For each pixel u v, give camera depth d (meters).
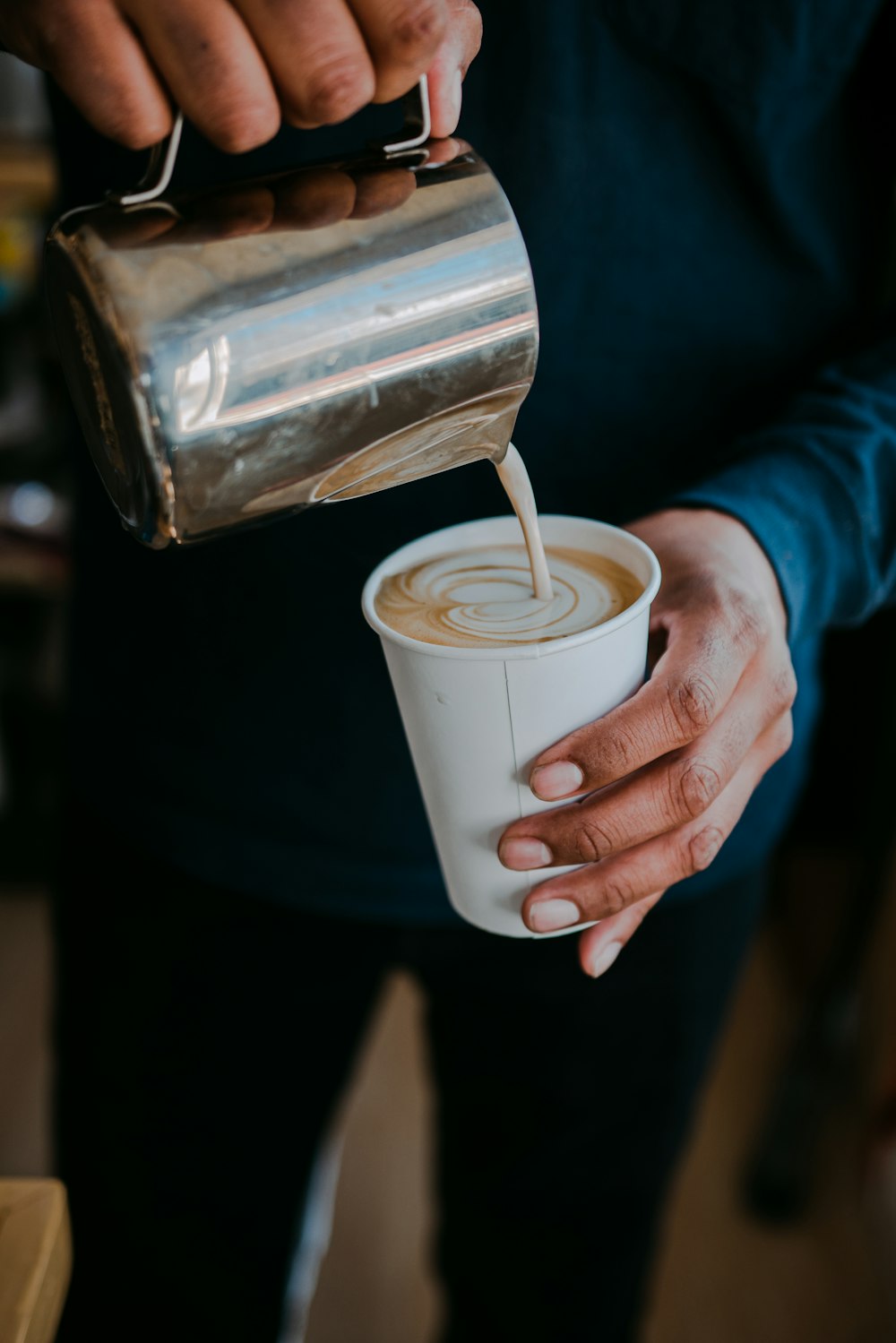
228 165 0.69
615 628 0.51
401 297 0.44
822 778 1.80
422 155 0.47
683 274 0.73
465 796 0.56
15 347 1.68
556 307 0.72
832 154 0.74
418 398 0.46
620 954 0.85
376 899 0.82
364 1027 0.95
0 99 1.52
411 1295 1.32
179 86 0.41
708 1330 1.26
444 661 0.50
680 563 0.58
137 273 0.41
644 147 0.69
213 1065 0.89
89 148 0.73
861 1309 1.28
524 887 0.59
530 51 0.66
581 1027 0.88
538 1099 0.92
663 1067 0.90
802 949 1.72
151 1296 0.92
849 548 0.63
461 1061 0.94
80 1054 0.89
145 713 0.82
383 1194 1.44
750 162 0.70
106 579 0.81
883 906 1.46
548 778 0.50
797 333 0.77
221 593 0.77
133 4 0.40
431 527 0.75
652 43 0.66
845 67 0.68
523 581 0.60
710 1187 1.42
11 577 1.62
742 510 0.61
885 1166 1.11
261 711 0.79
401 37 0.41
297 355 0.42
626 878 0.54
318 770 0.80
